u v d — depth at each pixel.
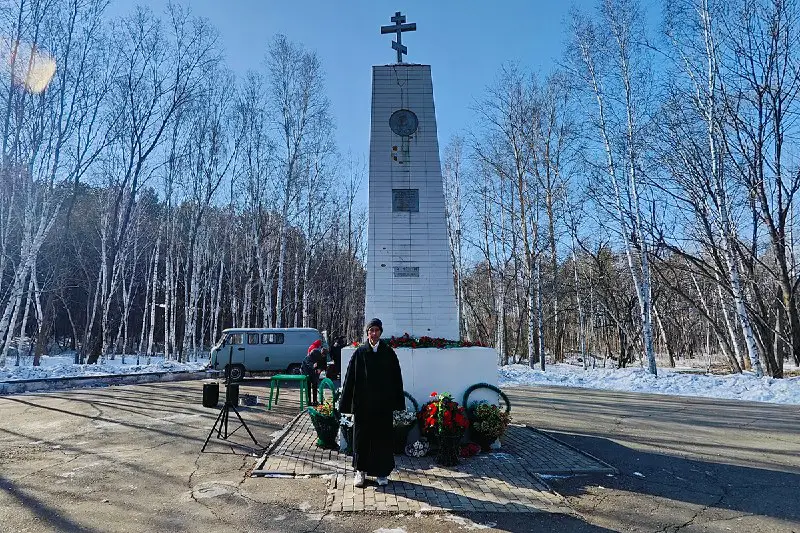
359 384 5.54
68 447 7.23
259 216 27.58
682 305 35.56
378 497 5.11
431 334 8.69
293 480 5.68
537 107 24.36
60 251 25.28
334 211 35.59
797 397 13.16
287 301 31.97
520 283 28.48
